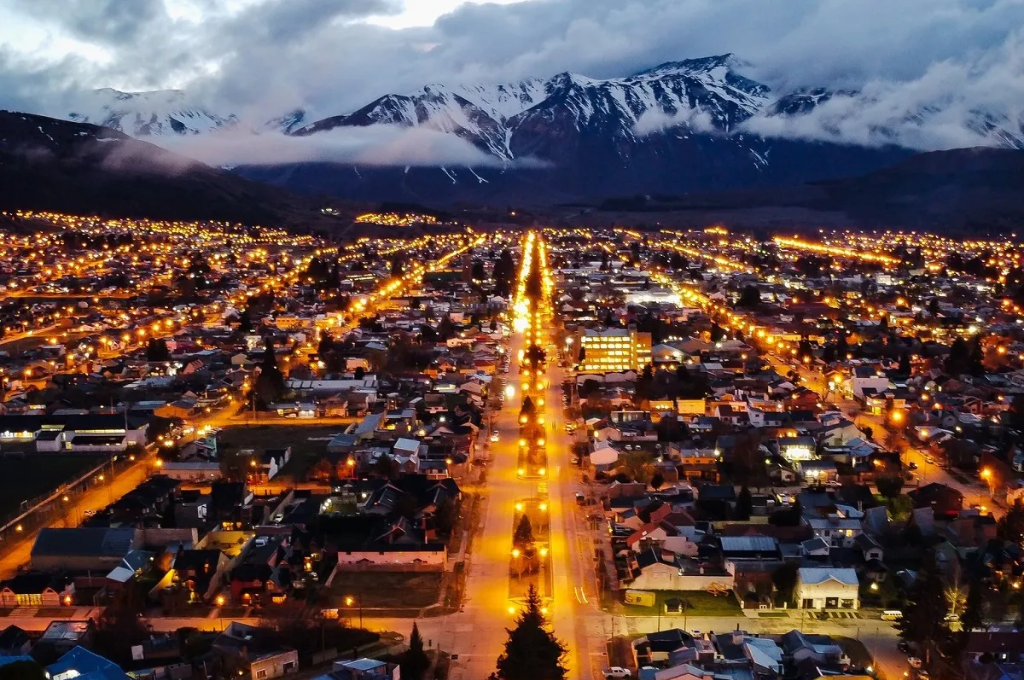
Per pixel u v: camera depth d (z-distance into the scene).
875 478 159.25
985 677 94.50
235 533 137.12
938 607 104.44
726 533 134.75
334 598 118.75
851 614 113.75
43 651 101.94
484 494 157.25
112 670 95.62
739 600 117.06
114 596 119.06
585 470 168.38
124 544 129.12
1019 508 133.38
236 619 114.06
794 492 153.50
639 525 139.25
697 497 150.75
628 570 125.75
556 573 125.69
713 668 97.25
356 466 166.62
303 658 103.00
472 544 136.38
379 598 119.06
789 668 97.69
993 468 161.75
